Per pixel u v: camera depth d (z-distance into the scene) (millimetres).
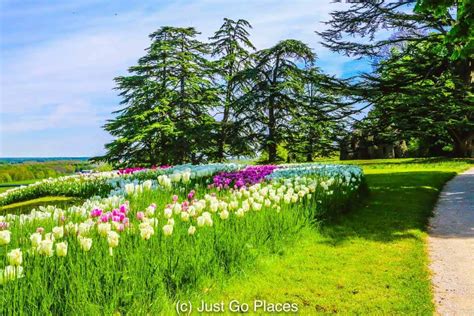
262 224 5812
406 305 4289
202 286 4348
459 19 10453
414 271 5285
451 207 10133
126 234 4520
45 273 3496
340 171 11258
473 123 22422
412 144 35531
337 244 6508
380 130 23484
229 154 33906
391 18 23391
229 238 5043
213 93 35125
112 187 12773
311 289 4684
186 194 8133
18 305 3152
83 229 4227
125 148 32969
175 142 32750
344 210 8914
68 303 3281
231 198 6801
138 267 3855
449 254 6184
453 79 22656
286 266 5395
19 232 4676
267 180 10383
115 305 3447
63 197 15945
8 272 3242
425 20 23406
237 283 4703
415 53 24422
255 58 35062
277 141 32000
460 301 4445
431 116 22172
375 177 16781
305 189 7723
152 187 8391
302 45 32094
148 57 35312
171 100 34562
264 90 32062
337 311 4160
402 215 8828
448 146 32656
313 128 30953
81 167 45406
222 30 35562
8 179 41438
